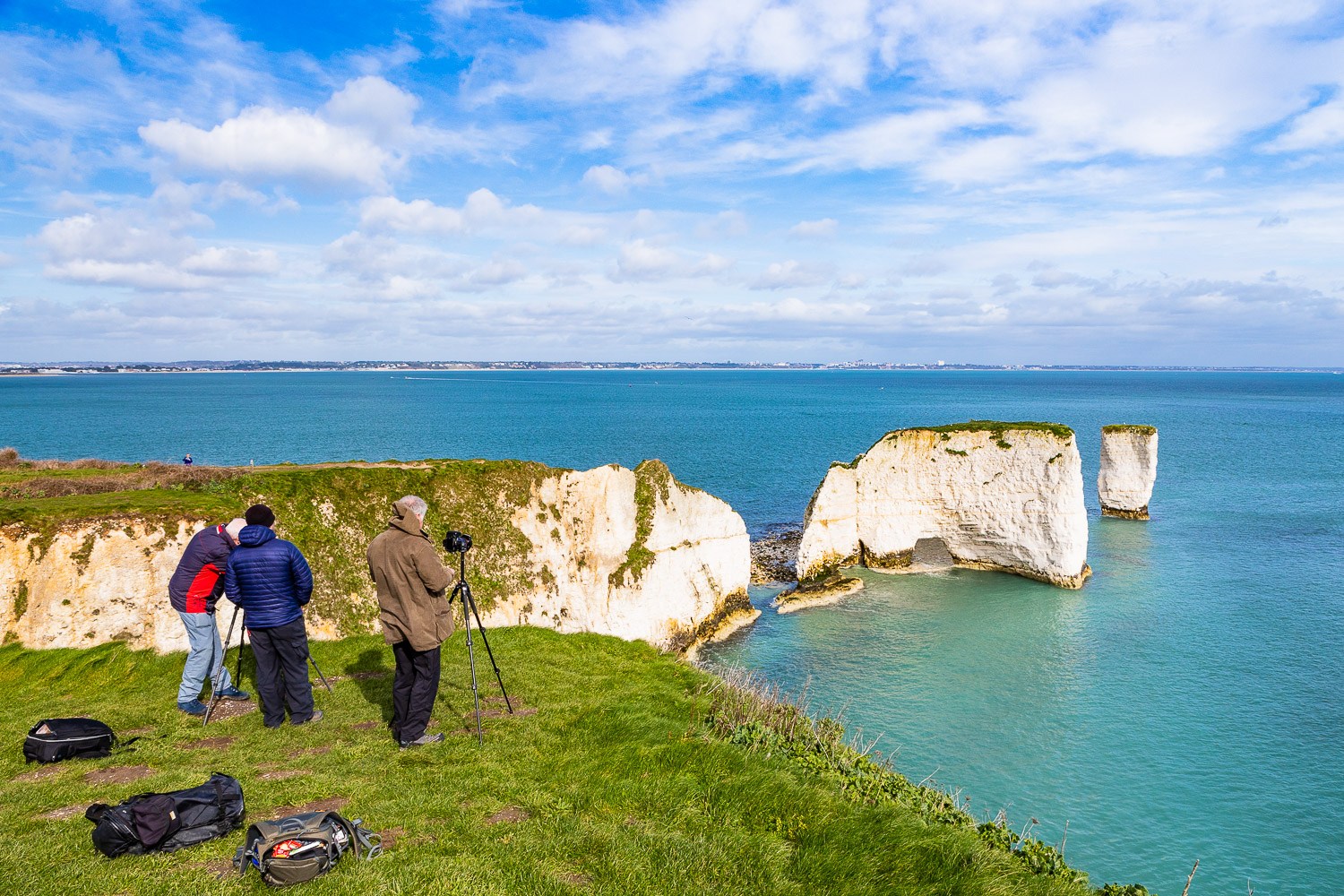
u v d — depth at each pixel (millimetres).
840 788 10008
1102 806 18281
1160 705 23797
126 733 10500
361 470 22156
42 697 12484
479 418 133875
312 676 14180
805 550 40844
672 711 12484
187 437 96125
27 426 112562
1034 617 32938
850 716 23172
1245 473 73188
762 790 8992
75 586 14352
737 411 158875
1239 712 23203
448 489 23531
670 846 7570
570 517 25703
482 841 7449
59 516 14805
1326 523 51125
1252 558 42562
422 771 9164
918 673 26734
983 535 41562
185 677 11281
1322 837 17141
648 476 28891
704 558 31422
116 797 8234
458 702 12391
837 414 150750
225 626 16000
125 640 14461
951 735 21875
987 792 18828
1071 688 25172
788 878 7320
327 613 18344
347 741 10227
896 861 7820
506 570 23734
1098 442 102375
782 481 68500
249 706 11664
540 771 9352
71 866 6582
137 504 16047
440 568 9711
